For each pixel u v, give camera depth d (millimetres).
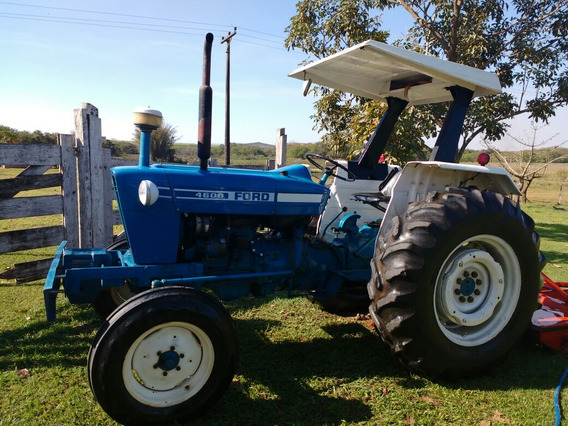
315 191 2910
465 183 3271
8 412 2311
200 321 2215
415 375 2797
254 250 2912
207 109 2617
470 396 2566
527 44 9586
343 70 3514
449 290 2689
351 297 3348
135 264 2578
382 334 2674
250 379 2701
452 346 2689
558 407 2434
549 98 10102
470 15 9734
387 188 3186
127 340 2076
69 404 2391
